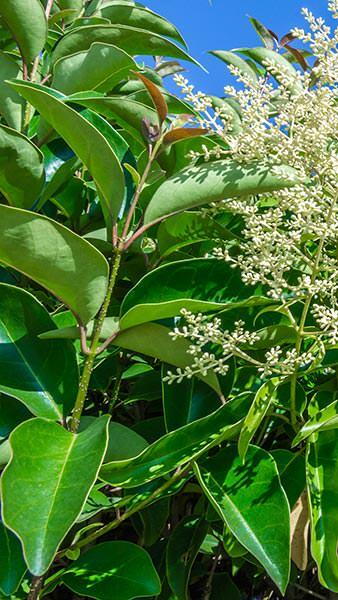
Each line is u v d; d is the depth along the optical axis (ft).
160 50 3.18
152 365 3.00
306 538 2.56
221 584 2.91
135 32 3.11
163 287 2.61
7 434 2.51
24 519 2.13
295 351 2.49
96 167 2.49
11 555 2.39
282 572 2.29
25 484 2.19
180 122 2.82
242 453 2.42
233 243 2.73
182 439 2.48
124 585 2.45
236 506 2.39
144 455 2.42
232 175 2.49
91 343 2.46
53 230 2.30
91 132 2.41
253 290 2.68
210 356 2.44
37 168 2.66
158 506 2.75
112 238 2.52
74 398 2.52
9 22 3.03
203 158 2.90
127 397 3.08
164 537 2.95
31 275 2.39
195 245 3.01
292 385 2.54
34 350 2.56
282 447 2.90
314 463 2.51
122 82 3.35
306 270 2.77
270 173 2.47
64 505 2.15
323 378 2.82
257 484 2.42
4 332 2.56
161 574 2.77
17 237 2.30
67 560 2.78
